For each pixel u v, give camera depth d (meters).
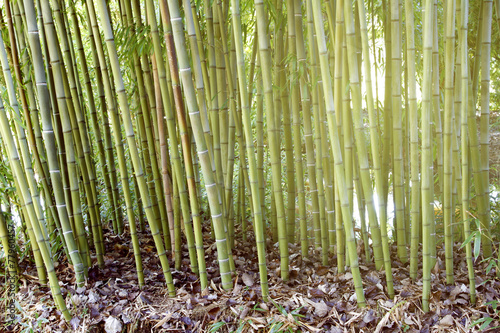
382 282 1.89
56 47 1.81
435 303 1.72
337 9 1.63
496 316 1.66
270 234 2.66
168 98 1.81
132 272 2.16
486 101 1.88
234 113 2.14
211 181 1.73
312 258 2.21
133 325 1.74
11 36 1.83
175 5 1.50
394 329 1.63
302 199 2.07
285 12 2.26
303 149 3.56
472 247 2.18
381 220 1.74
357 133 1.68
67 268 2.19
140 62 2.18
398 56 1.76
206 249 2.38
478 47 1.99
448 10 1.58
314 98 1.92
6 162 2.20
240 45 1.57
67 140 1.93
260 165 2.26
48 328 1.79
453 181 2.13
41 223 1.76
